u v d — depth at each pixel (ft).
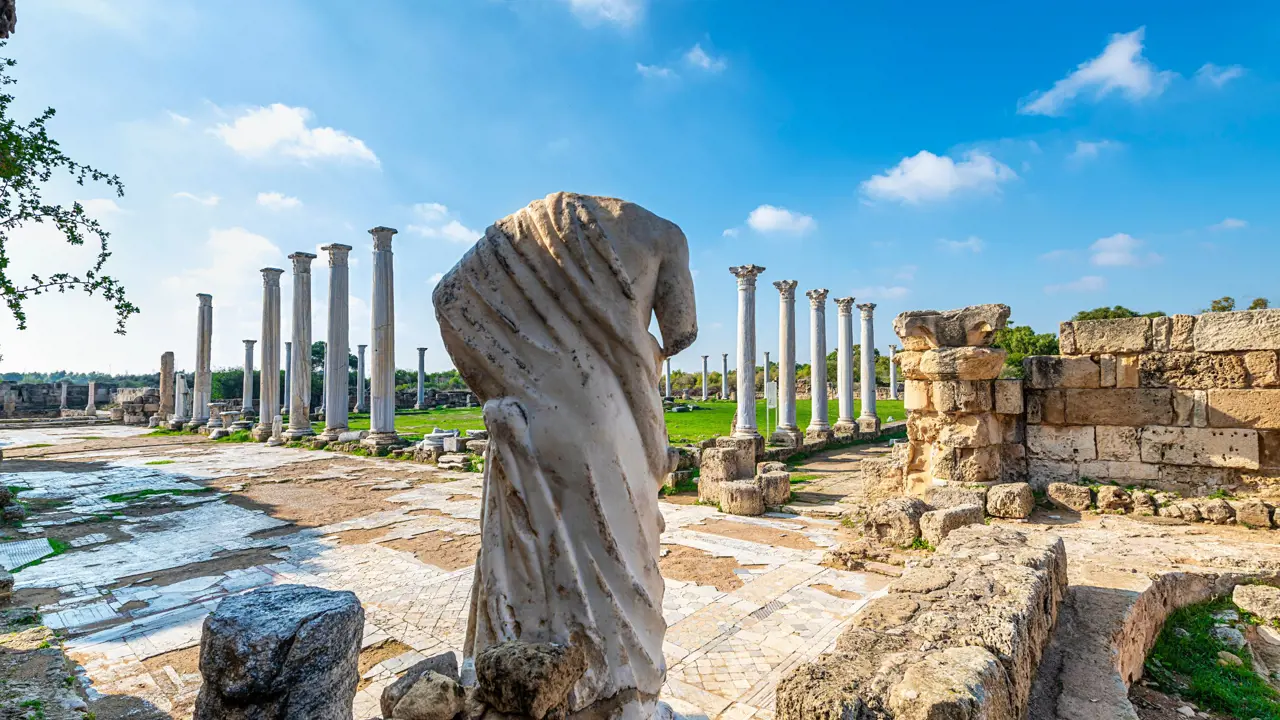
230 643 8.92
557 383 8.41
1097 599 17.89
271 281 89.61
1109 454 33.01
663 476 9.61
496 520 8.77
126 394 144.36
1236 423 29.96
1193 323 31.19
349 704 9.84
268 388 89.30
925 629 12.73
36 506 43.37
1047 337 137.90
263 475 56.95
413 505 43.16
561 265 8.44
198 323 108.27
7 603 23.21
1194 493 30.89
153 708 16.24
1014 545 18.31
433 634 20.93
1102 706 12.83
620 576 8.45
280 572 28.07
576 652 8.05
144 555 31.07
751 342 68.08
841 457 69.97
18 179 30.04
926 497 32.86
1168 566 21.71
